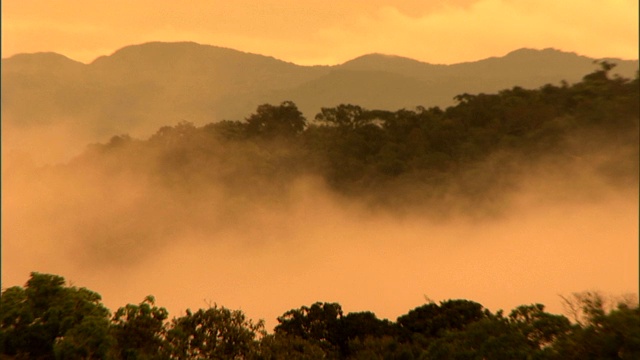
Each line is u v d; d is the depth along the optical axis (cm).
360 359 15550
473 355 12544
